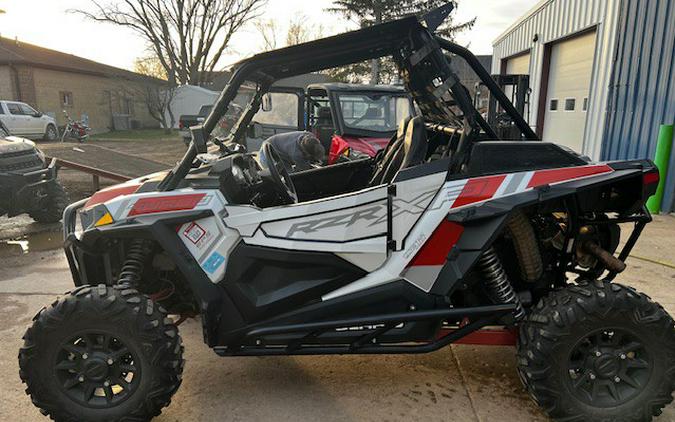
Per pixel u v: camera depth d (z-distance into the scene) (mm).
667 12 7250
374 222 2564
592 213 2842
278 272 2627
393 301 2613
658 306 2525
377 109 7414
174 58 34000
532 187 2527
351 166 3721
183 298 3188
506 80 10875
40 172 6523
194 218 2551
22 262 5352
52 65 26297
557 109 12266
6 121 18641
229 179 2613
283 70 2938
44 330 2449
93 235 2564
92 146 8930
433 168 2553
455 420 2670
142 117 34438
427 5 22641
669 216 6992
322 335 2625
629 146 8297
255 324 2617
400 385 3006
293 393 2922
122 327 2441
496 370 3184
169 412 2744
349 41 2588
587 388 2570
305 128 8117
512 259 3023
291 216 2559
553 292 2643
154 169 7930
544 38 12703
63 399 2518
